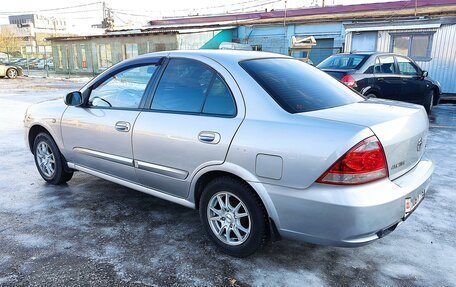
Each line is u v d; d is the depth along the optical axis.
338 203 2.41
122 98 3.75
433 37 14.08
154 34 23.61
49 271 2.85
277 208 2.67
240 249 2.98
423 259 3.05
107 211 3.94
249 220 2.89
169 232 3.49
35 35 64.00
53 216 3.80
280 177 2.61
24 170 5.30
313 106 2.89
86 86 4.11
